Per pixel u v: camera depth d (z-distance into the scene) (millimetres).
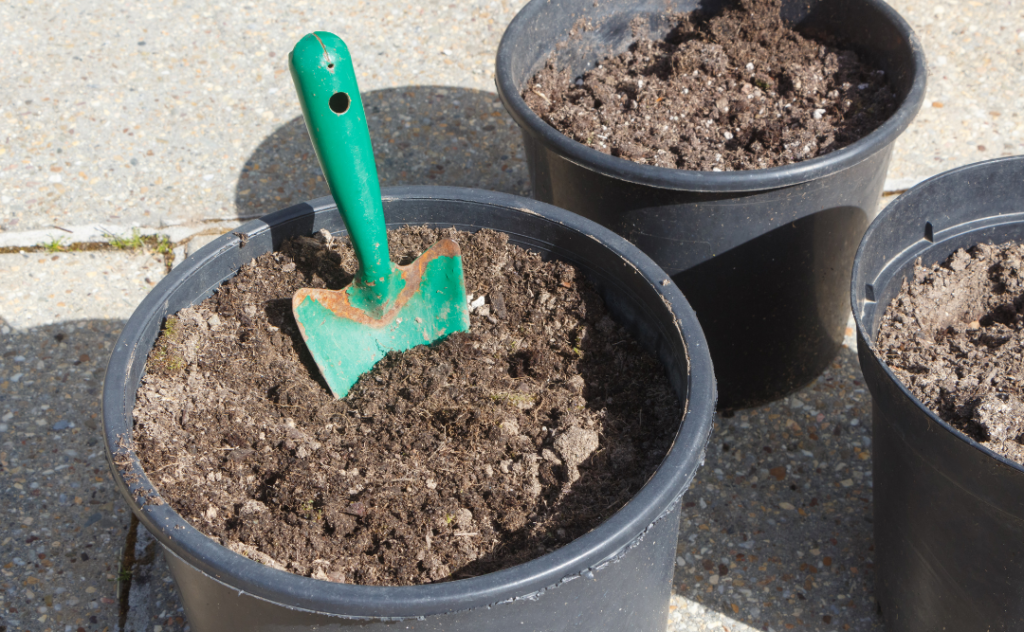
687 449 663
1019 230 827
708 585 823
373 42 1213
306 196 1065
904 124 824
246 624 669
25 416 909
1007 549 690
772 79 943
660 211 819
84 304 984
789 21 977
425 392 757
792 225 827
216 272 784
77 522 854
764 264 842
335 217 814
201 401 741
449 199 802
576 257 788
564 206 870
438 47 1209
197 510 699
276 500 708
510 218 798
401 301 775
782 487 870
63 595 820
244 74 1164
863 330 730
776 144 878
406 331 786
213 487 713
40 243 1021
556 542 691
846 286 896
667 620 788
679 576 828
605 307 789
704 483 874
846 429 902
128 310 982
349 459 730
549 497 710
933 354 775
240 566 634
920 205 798
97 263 1015
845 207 838
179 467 710
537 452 731
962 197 812
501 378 764
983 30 1182
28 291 990
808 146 873
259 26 1224
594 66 992
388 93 1156
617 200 827
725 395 913
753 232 825
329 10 1255
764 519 853
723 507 860
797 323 884
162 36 1202
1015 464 655
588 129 899
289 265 797
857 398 922
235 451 727
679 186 795
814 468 879
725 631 803
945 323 812
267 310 784
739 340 881
